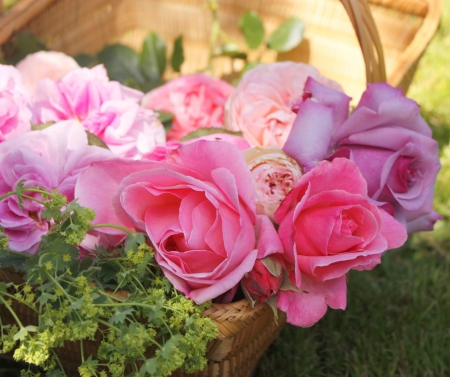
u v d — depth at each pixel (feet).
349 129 1.75
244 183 1.51
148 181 1.51
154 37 2.52
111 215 1.59
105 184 1.58
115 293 1.50
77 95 1.90
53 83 1.92
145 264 1.49
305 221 1.55
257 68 2.10
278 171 1.65
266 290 1.51
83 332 1.38
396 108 1.72
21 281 1.59
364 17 1.94
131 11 2.73
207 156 1.50
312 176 1.53
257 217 1.60
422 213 1.83
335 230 1.51
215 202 1.47
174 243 1.55
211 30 2.69
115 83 1.98
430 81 3.67
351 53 2.45
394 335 2.31
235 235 1.49
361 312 2.41
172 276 1.49
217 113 2.25
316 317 1.57
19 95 1.79
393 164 1.73
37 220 1.66
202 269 1.51
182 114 2.21
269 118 2.04
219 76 2.71
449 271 2.61
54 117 1.90
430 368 2.23
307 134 1.71
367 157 1.74
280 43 2.48
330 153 1.78
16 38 2.31
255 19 2.52
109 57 2.50
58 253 1.46
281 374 2.18
